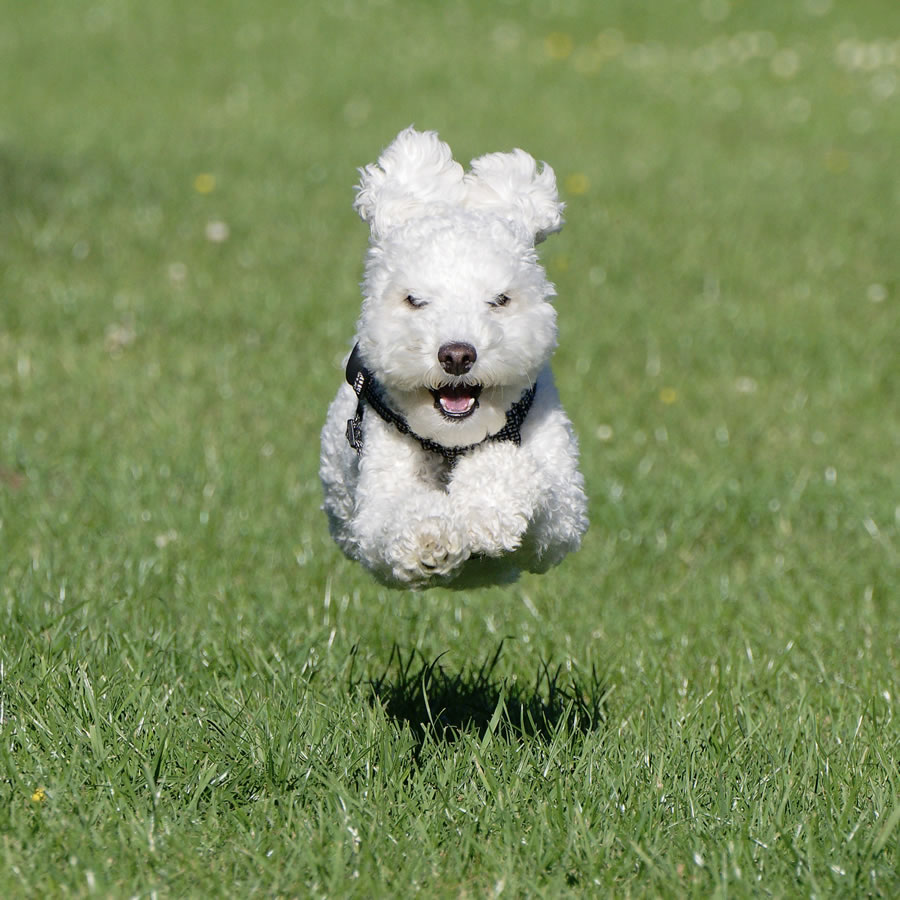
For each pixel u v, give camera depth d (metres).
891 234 22.20
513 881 6.07
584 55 38.25
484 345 6.27
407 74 34.97
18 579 9.58
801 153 28.69
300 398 14.30
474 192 7.24
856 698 8.11
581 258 20.39
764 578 10.54
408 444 6.70
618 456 12.92
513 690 8.33
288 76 34.28
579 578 10.48
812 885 5.95
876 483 12.41
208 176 23.91
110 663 8.05
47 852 6.26
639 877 6.23
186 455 12.47
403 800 6.78
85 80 32.66
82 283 18.12
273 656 8.51
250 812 6.67
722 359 16.05
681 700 8.14
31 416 13.39
